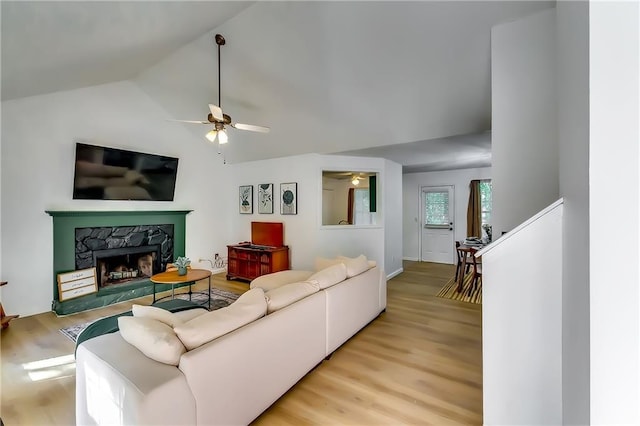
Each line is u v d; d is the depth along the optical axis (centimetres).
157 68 395
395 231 584
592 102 85
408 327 322
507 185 222
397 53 275
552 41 207
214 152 584
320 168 505
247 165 591
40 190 370
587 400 90
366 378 225
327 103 367
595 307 86
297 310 212
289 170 532
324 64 309
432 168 666
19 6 178
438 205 722
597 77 85
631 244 82
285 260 521
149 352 148
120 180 439
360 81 320
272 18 273
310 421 181
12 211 349
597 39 85
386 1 232
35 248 367
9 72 263
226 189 612
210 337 159
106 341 165
